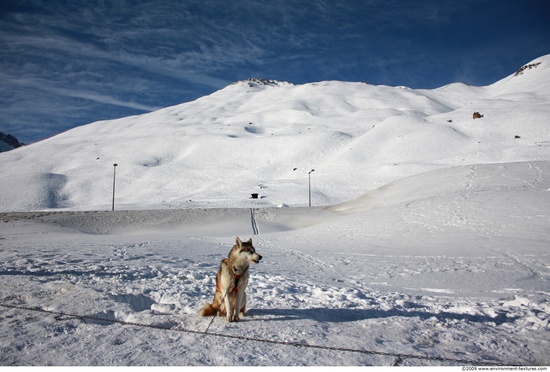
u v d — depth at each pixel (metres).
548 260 15.84
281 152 139.25
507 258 16.67
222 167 134.50
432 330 6.24
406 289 10.66
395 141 119.06
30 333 5.47
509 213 25.47
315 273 13.77
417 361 4.82
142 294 8.52
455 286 11.00
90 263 14.06
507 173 38.12
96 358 4.65
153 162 143.75
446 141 111.50
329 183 98.81
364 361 4.74
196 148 150.62
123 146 160.25
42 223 37.88
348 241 25.38
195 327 6.00
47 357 4.64
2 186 111.38
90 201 106.69
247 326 6.07
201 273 12.14
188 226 40.19
